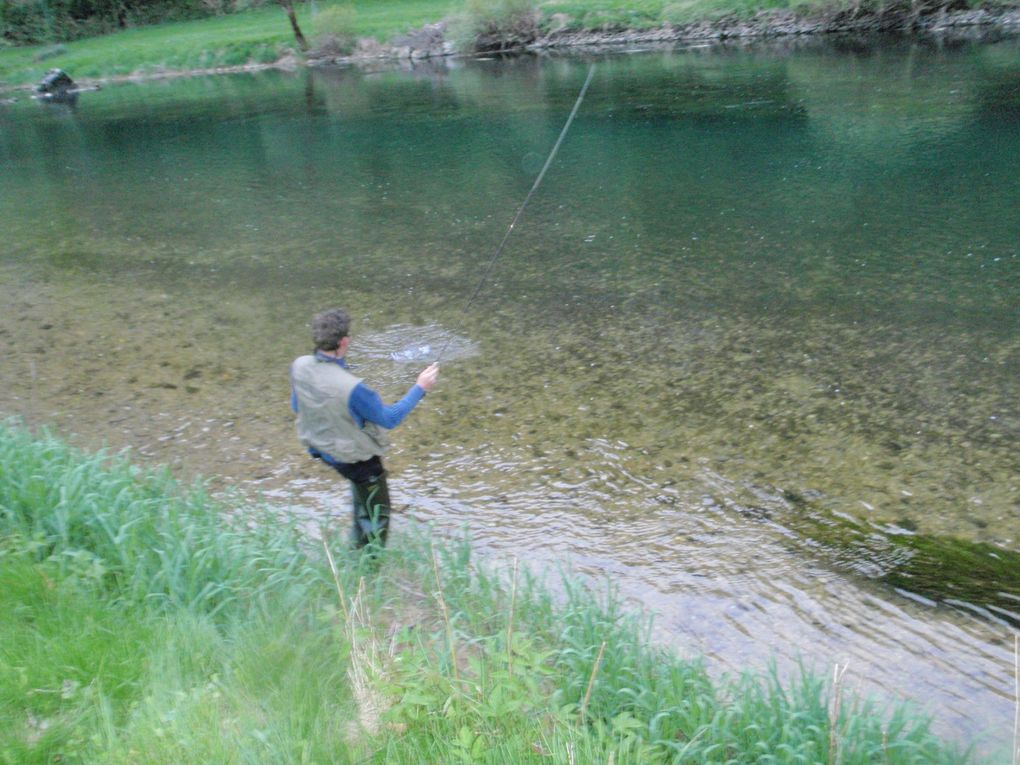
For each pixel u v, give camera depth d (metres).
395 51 30.67
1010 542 4.56
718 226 10.30
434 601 4.05
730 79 20.12
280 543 4.28
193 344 7.73
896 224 9.88
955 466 5.23
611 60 24.94
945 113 14.93
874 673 3.76
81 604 3.59
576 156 14.35
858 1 24.67
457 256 9.86
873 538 4.66
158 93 27.89
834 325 7.33
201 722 2.95
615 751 2.85
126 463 5.05
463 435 5.94
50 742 2.89
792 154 13.31
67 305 8.91
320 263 9.89
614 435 5.82
